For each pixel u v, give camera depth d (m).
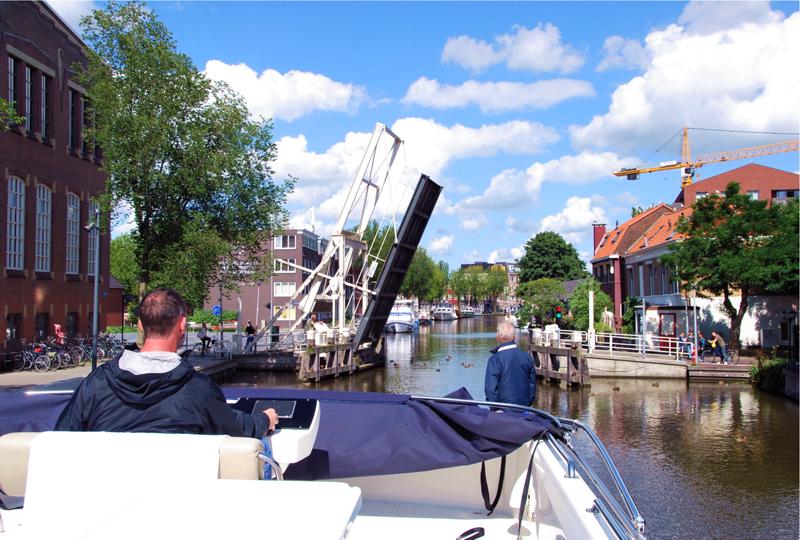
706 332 35.16
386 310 32.97
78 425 2.42
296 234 63.69
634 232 49.06
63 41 27.44
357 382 28.20
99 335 28.38
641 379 29.20
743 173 48.09
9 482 2.19
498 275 167.88
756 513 10.70
